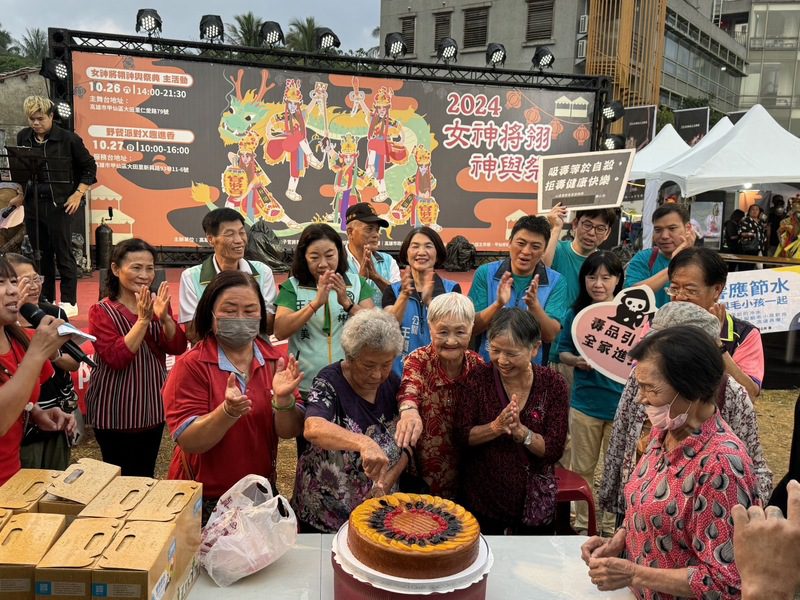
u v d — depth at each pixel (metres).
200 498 1.83
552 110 10.49
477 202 10.43
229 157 9.25
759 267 8.30
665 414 1.58
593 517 3.04
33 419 2.52
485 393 2.43
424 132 10.05
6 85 12.69
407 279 3.22
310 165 9.64
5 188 6.13
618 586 1.61
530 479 2.42
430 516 1.70
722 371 1.56
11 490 1.74
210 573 1.78
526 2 20.19
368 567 1.53
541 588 1.83
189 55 8.85
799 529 1.02
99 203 8.77
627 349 3.26
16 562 1.39
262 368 2.34
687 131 18.28
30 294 2.89
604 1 18.67
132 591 1.39
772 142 8.48
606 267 3.55
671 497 1.58
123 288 3.23
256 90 9.25
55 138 6.09
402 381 2.46
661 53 20.73
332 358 3.10
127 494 1.75
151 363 3.21
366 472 1.91
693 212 11.48
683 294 2.56
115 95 8.62
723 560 1.45
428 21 21.92
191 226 9.23
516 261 3.49
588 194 4.14
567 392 2.46
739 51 33.50
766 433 5.63
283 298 3.16
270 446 2.34
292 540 1.88
